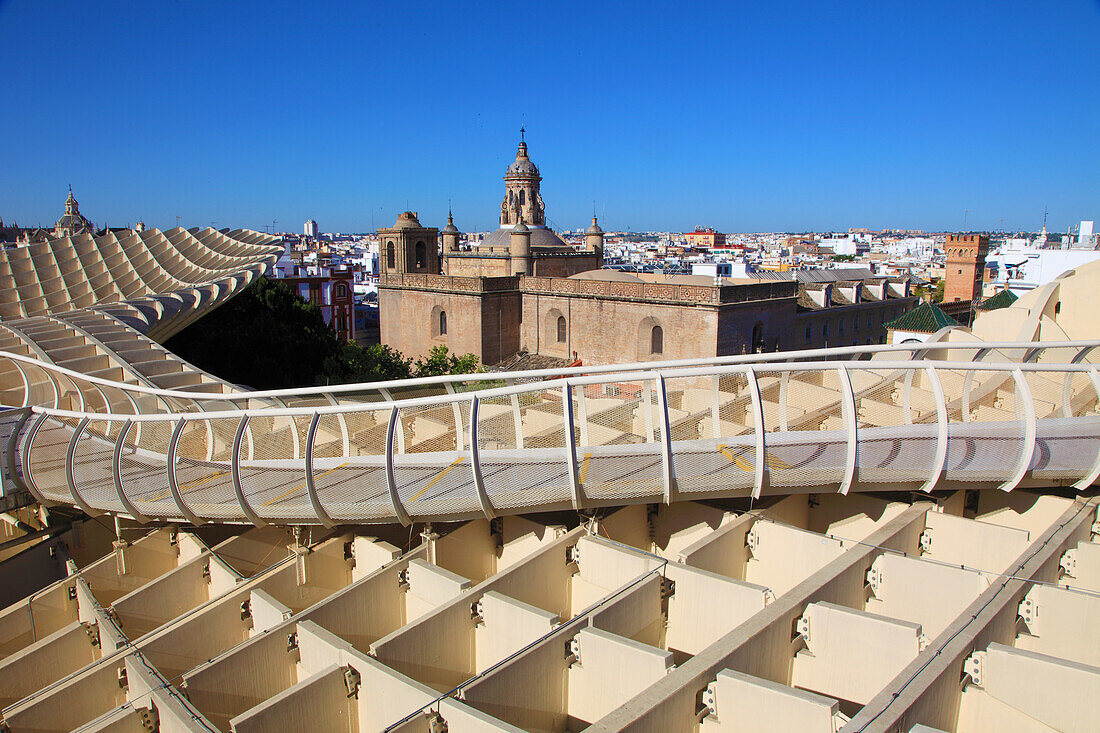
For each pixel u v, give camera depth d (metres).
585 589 18.84
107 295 49.25
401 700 13.71
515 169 84.88
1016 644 14.41
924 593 16.11
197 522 21.00
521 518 21.06
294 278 94.00
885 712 10.93
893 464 18.41
